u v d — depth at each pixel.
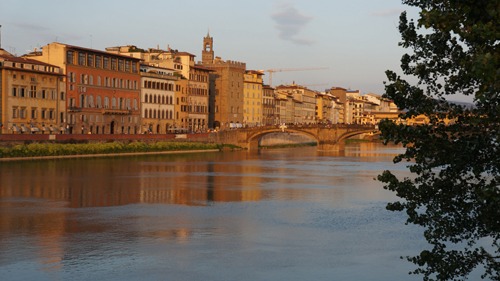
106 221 59.50
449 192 22.34
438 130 21.31
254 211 66.81
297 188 89.62
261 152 194.00
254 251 47.25
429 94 21.97
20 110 143.12
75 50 162.00
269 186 92.12
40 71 147.50
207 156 165.88
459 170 21.41
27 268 41.69
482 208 21.09
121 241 50.38
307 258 45.16
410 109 21.80
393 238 52.06
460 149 20.58
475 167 20.92
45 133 150.00
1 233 53.00
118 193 81.06
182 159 150.50
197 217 62.41
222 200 75.75
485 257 22.75
